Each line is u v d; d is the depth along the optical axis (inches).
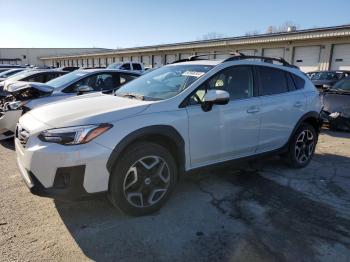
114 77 309.9
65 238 122.3
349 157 232.2
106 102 148.4
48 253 113.1
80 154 118.6
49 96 260.7
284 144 194.1
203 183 177.0
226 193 164.7
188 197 159.0
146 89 166.4
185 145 146.6
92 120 125.3
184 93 148.4
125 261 110.2
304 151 207.8
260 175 191.0
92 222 133.9
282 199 158.7
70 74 307.6
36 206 146.2
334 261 111.8
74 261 109.4
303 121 203.6
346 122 305.4
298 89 201.3
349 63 820.0
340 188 173.6
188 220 137.1
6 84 339.3
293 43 936.9
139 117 133.2
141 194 136.3
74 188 120.0
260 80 180.5
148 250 116.3
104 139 123.2
